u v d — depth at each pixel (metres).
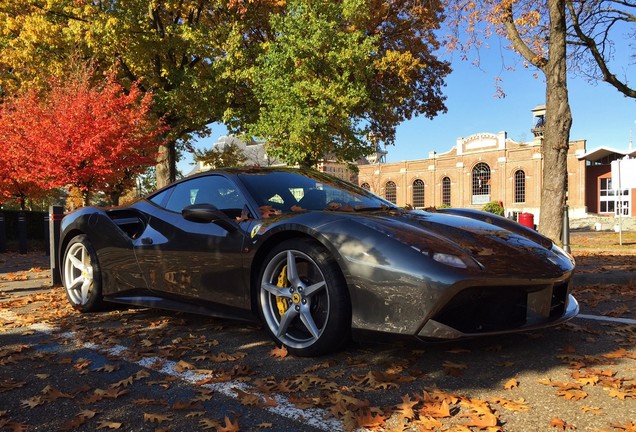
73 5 14.78
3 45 14.91
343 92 14.06
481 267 2.35
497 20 9.42
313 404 2.05
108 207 4.21
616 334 3.12
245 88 17.56
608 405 2.00
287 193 3.33
